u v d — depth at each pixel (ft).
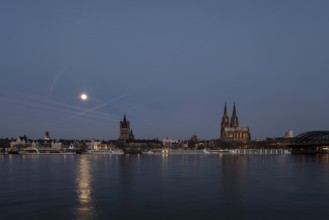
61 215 212.64
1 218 206.08
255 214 214.07
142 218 206.28
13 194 282.15
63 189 309.22
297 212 218.79
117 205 239.30
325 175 432.66
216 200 255.70
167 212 219.61
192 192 291.58
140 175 442.50
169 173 473.67
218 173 469.98
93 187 322.14
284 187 319.68
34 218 206.08
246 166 632.38
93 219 204.54
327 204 241.55
